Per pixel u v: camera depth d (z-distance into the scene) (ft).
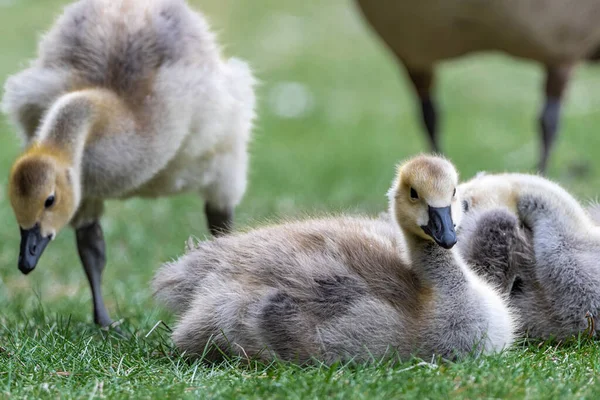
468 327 35.47
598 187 81.56
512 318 38.34
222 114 47.19
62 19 47.52
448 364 34.09
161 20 46.73
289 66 147.43
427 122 76.23
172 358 37.73
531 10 65.92
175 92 44.98
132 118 44.04
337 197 78.59
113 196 45.32
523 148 101.96
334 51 157.28
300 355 35.19
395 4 68.39
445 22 67.67
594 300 39.14
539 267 39.83
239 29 165.48
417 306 35.83
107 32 46.09
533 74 146.92
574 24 67.36
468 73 146.82
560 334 39.73
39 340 39.81
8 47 146.20
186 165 47.47
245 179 51.29
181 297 40.11
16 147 98.22
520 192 41.57
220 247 39.88
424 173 35.99
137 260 61.31
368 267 36.70
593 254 39.70
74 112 42.80
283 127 115.55
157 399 30.76
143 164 44.55
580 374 32.94
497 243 40.16
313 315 35.53
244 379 32.60
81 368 35.50
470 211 42.16
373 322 35.22
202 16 49.73
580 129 112.27
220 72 47.78
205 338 36.86
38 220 41.63
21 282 57.93
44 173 41.52
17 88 46.21
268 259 37.45
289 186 83.87
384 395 30.14
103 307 47.44
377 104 129.70
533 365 33.96
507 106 128.36
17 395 31.86
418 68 74.08
